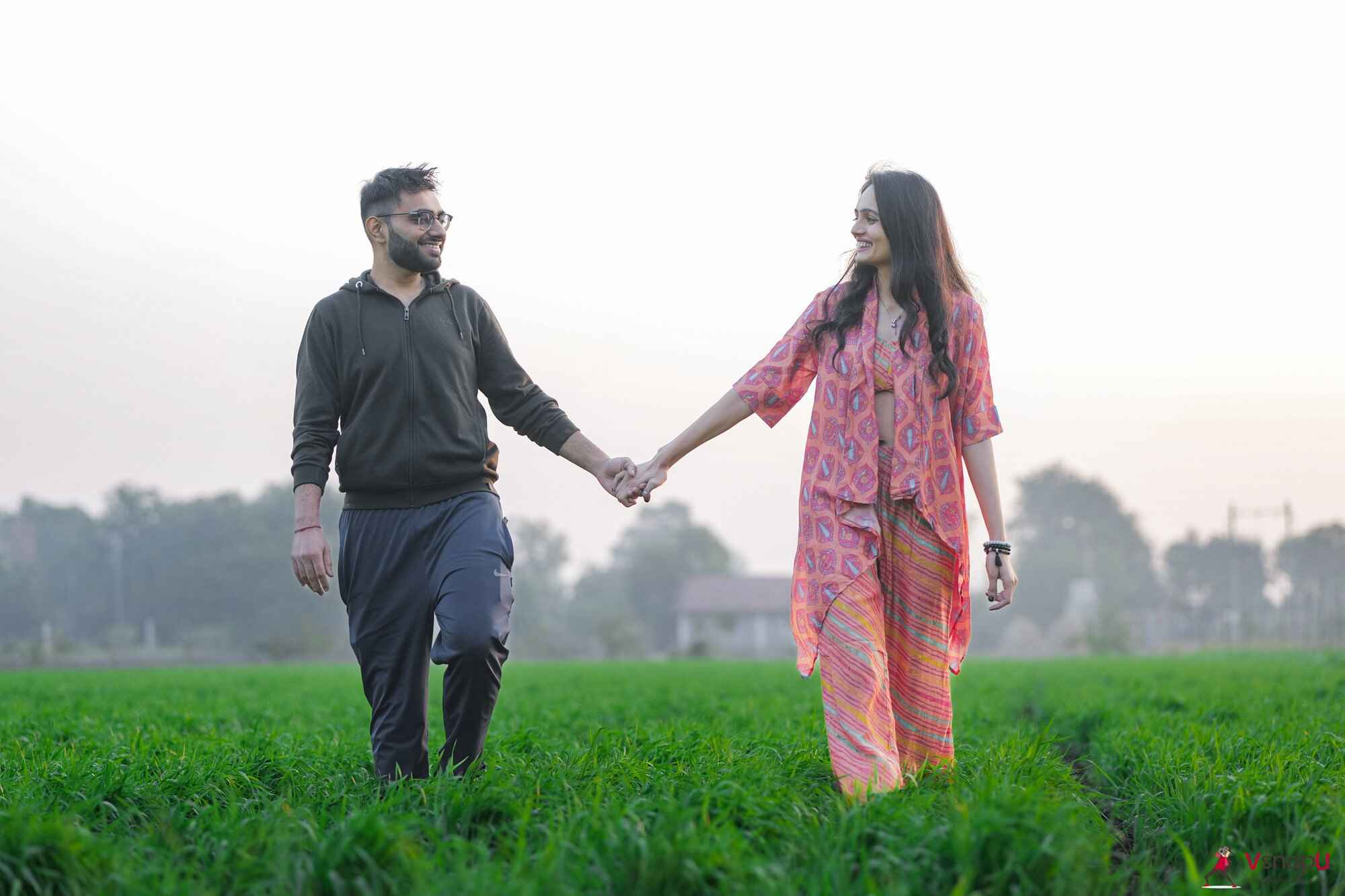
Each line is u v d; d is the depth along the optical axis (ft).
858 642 15.94
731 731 27.12
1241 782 15.96
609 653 252.83
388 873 12.07
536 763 18.26
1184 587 417.90
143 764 18.22
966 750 20.89
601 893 11.35
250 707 40.70
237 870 12.26
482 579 16.46
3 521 350.02
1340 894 12.75
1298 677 52.29
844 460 16.63
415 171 17.31
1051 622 380.37
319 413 17.20
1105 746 24.73
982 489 16.88
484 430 17.67
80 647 293.23
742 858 12.06
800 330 17.51
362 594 17.22
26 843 12.29
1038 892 11.57
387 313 17.26
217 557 276.00
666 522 430.61
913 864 12.03
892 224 16.52
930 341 16.53
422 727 17.42
